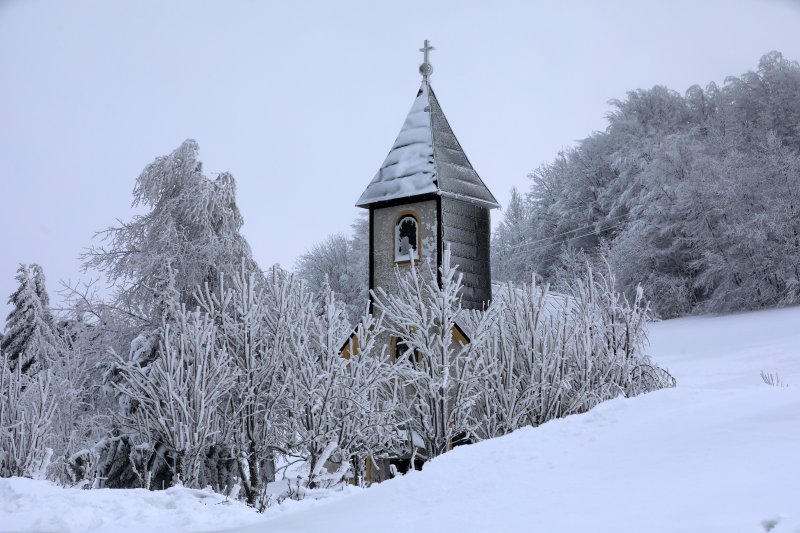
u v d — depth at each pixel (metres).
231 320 18.19
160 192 26.52
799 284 37.62
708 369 26.75
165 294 22.55
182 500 12.38
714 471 7.29
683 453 8.25
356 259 57.88
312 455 17.05
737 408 9.82
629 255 45.94
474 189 25.48
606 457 8.92
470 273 24.83
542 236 62.62
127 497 12.52
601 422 10.83
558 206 60.97
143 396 16.72
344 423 17.20
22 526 10.89
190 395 16.52
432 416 17.91
